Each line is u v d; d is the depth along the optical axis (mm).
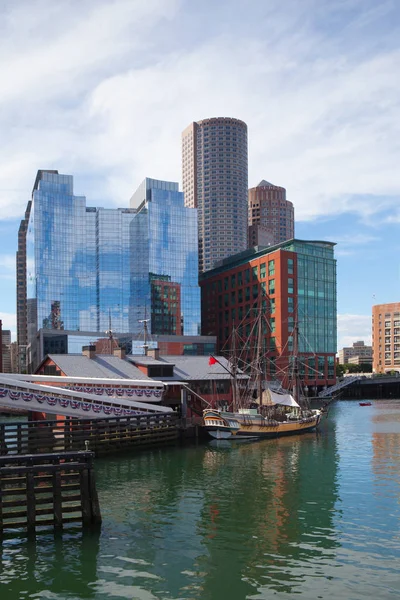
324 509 37438
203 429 73938
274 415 83250
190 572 26688
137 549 29797
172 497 41469
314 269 181875
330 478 47750
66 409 64000
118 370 80125
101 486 45562
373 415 113750
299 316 174875
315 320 179250
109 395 71312
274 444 69750
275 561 27969
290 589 24703
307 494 41844
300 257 178500
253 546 30188
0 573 26719
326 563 27625
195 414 83188
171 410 73688
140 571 26859
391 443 69688
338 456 59688
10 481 32156
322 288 183250
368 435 78500
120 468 53750
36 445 56344
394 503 38750
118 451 63500
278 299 172750
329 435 78812
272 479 47625
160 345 194250
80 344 181375
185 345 198250
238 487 44625
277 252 174875
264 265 182500
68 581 25734
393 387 194250
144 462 57031
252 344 177500
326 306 183500
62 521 33125
